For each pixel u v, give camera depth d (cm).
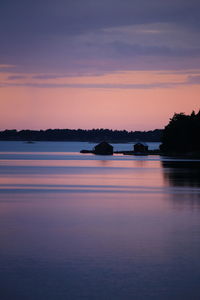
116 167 19650
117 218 6325
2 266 3966
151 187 10844
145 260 4172
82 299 3238
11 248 4562
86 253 4384
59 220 6153
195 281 3619
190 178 13462
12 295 3309
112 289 3434
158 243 4797
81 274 3769
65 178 13800
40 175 15088
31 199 8556
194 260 4178
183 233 5297
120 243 4788
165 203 7925
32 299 3234
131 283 3566
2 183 12050
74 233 5278
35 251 4444
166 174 15175
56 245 4688
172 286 3503
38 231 5378
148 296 3300
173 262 4112
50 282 3581
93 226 5712
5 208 7312
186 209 7194
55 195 9250
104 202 8088
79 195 9250
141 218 6325
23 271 3834
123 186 11175
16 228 5566
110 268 3925
